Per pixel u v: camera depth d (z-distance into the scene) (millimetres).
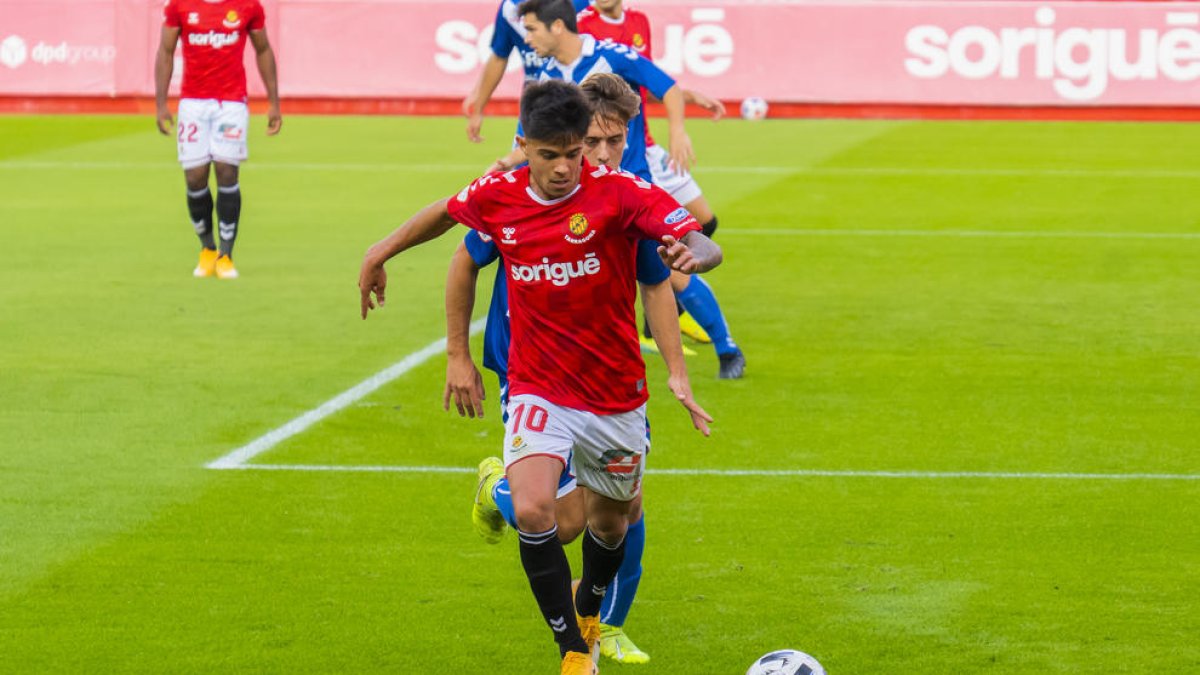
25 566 20781
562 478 17469
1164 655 17922
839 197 58062
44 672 17422
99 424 27906
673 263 15852
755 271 44031
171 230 50812
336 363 32875
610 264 16641
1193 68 82750
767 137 76750
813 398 30109
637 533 18000
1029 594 19859
